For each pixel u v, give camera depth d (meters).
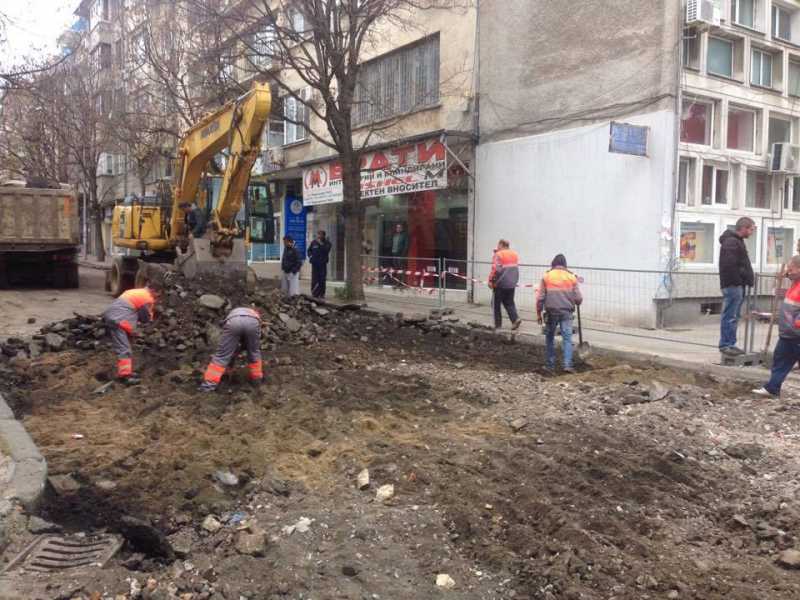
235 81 16.94
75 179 36.72
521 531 4.40
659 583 3.90
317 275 17.45
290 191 25.66
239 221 13.91
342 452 5.93
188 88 22.42
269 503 4.93
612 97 13.71
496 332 12.20
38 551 4.00
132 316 8.34
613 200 13.70
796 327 7.49
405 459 5.65
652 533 4.54
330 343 11.13
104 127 27.41
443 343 11.63
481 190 16.77
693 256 13.79
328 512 4.75
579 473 5.38
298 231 25.50
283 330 11.27
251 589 3.79
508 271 12.15
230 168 11.60
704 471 5.63
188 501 4.91
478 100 16.75
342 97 15.62
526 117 15.49
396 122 17.09
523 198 15.62
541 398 7.76
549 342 9.64
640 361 10.05
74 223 19.47
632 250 13.35
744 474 5.64
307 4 14.69
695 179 13.66
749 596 3.75
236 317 7.94
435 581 3.94
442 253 18.22
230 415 7.00
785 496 5.17
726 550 4.39
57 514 4.62
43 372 8.61
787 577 4.01
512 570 4.04
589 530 4.48
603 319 13.73
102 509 4.72
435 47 18.16
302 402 7.47
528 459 5.62
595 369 9.80
